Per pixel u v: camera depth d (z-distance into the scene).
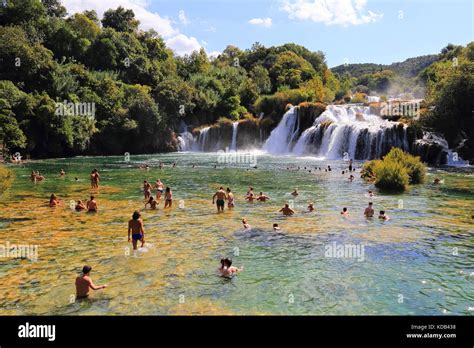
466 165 42.91
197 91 85.06
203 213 20.98
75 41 88.12
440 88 49.22
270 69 115.44
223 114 86.81
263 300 10.44
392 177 28.36
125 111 68.62
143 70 90.94
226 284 11.46
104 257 13.70
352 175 35.12
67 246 14.94
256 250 14.59
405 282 11.63
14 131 52.12
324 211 21.38
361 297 10.65
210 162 52.16
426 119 45.94
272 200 24.73
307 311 9.83
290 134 67.88
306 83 99.25
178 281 11.63
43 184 32.09
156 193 26.52
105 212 21.14
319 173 38.75
